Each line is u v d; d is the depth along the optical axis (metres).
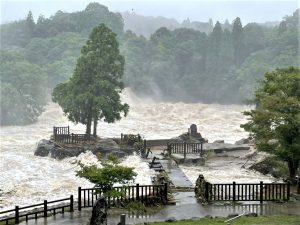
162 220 41.03
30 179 67.88
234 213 43.38
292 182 55.22
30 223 40.41
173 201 47.81
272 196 48.47
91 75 95.25
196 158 78.69
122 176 42.94
